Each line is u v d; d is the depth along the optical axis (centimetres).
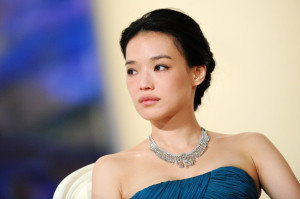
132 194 425
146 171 434
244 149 464
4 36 1220
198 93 475
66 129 1262
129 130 1188
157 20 414
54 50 1216
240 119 1011
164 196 403
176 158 436
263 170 453
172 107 414
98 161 453
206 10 979
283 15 958
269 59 981
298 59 969
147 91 407
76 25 1173
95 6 1135
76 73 1219
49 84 1238
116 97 1186
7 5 1197
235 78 995
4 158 1277
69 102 1252
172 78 408
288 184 437
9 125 1270
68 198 476
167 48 408
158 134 448
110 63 1169
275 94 993
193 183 411
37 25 1200
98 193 426
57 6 1180
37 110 1270
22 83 1256
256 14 965
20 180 1281
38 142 1281
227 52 988
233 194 409
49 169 1280
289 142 1004
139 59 410
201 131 464
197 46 430
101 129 1232
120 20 1105
